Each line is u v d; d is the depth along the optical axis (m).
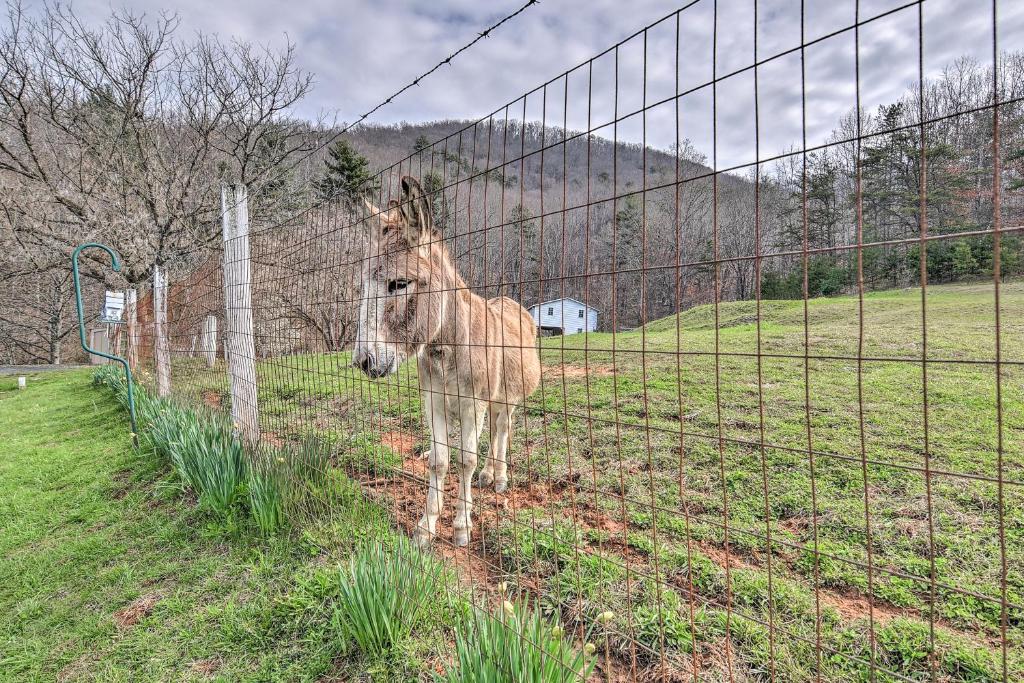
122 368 9.94
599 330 12.90
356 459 4.53
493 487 3.90
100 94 12.87
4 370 17.42
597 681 2.01
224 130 14.72
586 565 2.75
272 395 4.71
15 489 4.74
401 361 2.83
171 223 11.73
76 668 2.44
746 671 2.01
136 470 4.85
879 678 1.94
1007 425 4.11
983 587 2.40
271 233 4.68
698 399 5.60
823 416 4.70
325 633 2.45
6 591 3.12
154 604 2.82
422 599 2.39
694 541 2.95
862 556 2.70
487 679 1.74
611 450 4.35
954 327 8.75
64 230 11.01
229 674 2.29
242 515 3.65
